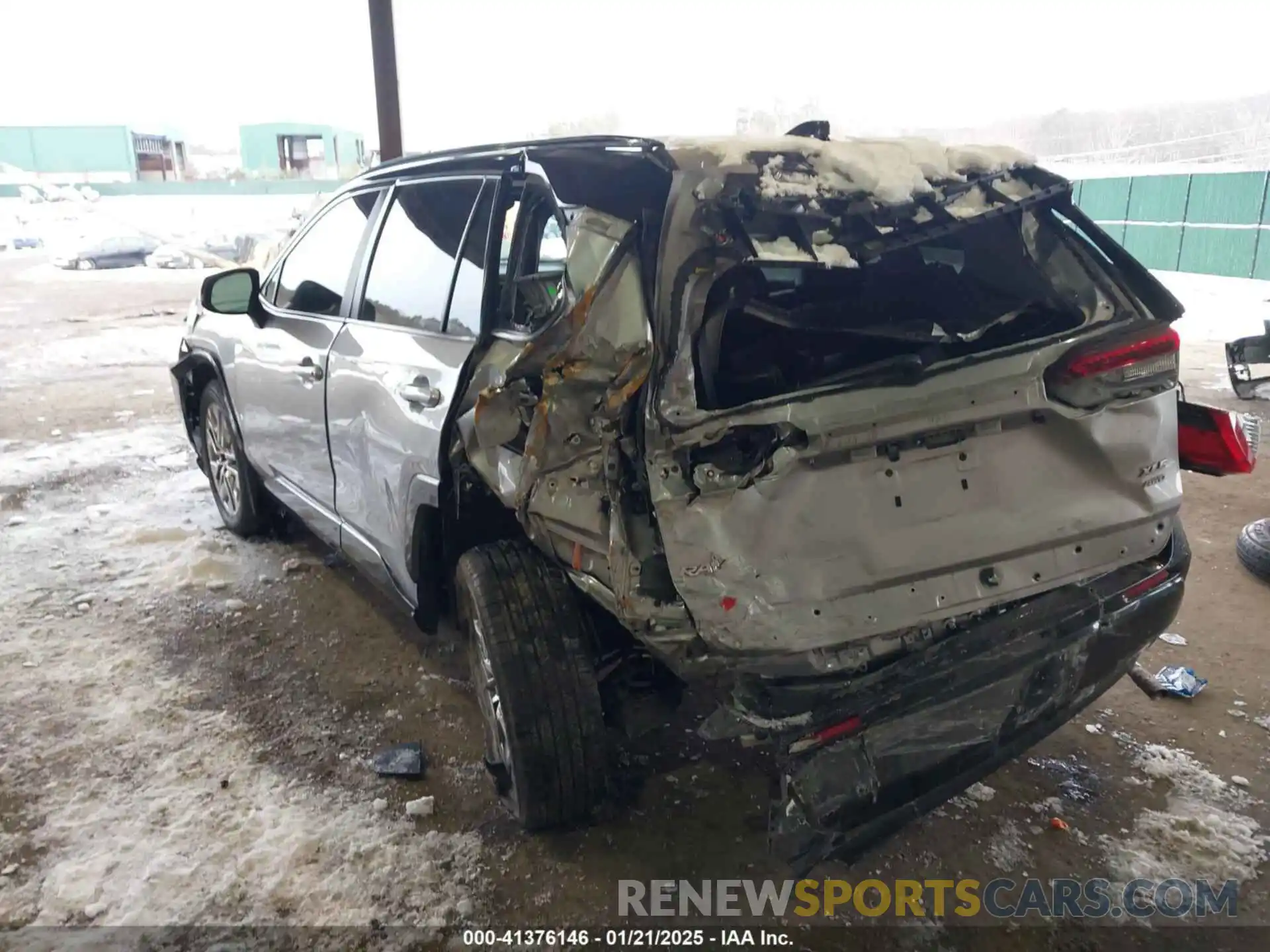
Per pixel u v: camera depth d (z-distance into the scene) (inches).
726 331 109.4
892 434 85.7
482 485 111.9
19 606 168.4
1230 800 114.7
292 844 108.2
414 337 124.9
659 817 113.2
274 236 962.7
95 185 1520.7
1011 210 101.1
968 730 90.7
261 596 173.3
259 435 175.0
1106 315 97.6
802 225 91.2
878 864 105.4
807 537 85.4
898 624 87.0
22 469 250.8
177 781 119.7
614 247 86.8
